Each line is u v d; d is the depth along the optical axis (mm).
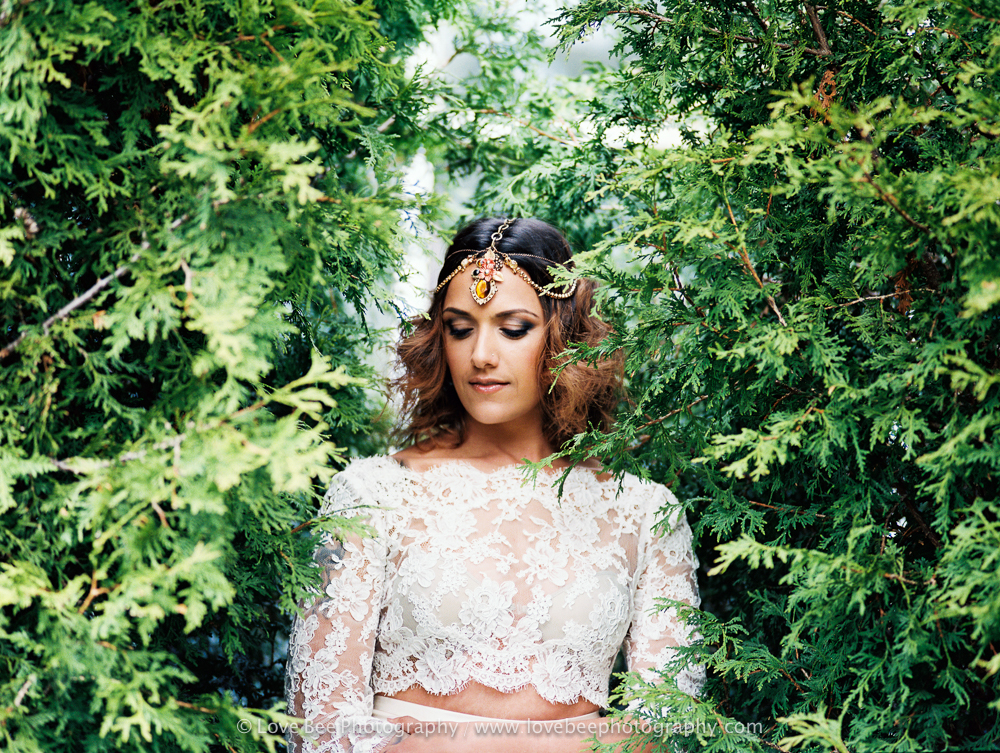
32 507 1077
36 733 1031
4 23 1010
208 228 1073
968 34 1213
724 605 1994
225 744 1164
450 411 1871
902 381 1155
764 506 1464
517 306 1666
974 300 927
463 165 2398
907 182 1067
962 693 1124
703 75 1604
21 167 1127
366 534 1360
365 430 1784
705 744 1334
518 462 1801
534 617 1626
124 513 1036
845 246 1354
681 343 1338
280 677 1858
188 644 1366
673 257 1323
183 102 1204
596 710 1723
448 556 1643
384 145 1729
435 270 2777
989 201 962
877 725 1193
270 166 1100
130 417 1102
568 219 2217
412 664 1642
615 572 1726
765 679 1395
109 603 970
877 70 1369
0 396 1062
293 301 1452
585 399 1759
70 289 1161
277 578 1362
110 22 1050
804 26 1438
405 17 2080
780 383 1377
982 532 1103
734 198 1349
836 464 1319
